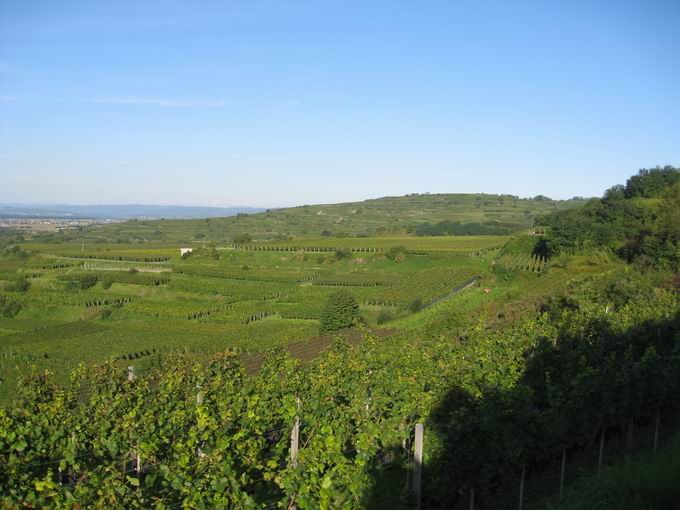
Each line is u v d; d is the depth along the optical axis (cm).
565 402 1295
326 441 1055
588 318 2228
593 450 1477
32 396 1744
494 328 3030
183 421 1299
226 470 949
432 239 10181
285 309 6575
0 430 1073
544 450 1214
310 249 9912
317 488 978
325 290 7300
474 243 9269
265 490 1112
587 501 1059
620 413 1382
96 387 1827
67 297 7856
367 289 7075
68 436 1196
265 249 10112
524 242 7269
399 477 1188
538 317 2731
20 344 5588
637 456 1341
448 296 5859
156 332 5834
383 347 2664
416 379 1591
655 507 974
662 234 4475
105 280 8506
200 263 9906
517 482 1318
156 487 1030
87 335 5828
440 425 1189
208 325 6066
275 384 1625
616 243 5569
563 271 5197
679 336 1761
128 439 1191
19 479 896
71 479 1145
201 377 1905
